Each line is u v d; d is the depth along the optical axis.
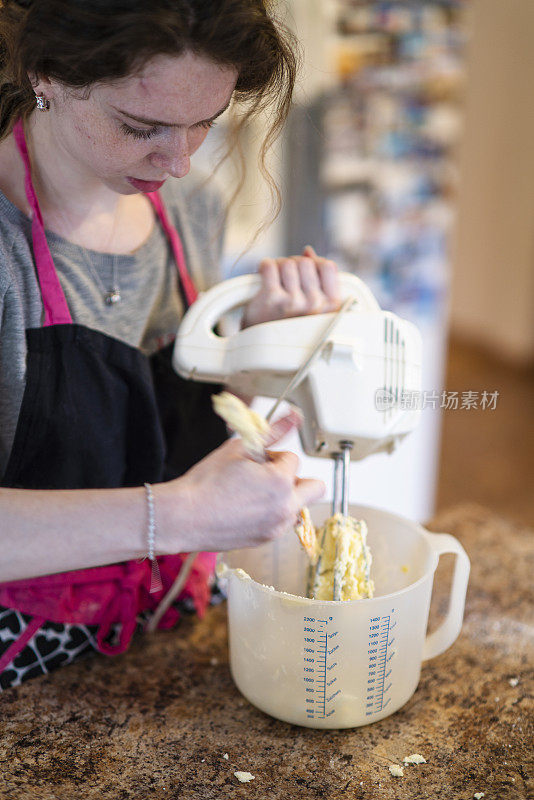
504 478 3.01
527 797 0.70
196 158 1.51
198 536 0.70
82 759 0.75
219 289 0.87
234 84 0.70
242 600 0.79
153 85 0.64
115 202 0.94
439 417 2.30
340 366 0.79
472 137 4.07
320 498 0.76
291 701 0.78
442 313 2.23
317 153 1.83
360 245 2.01
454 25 1.89
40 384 0.87
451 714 0.82
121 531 0.69
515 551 1.12
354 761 0.75
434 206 2.08
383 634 0.75
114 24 0.60
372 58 1.81
